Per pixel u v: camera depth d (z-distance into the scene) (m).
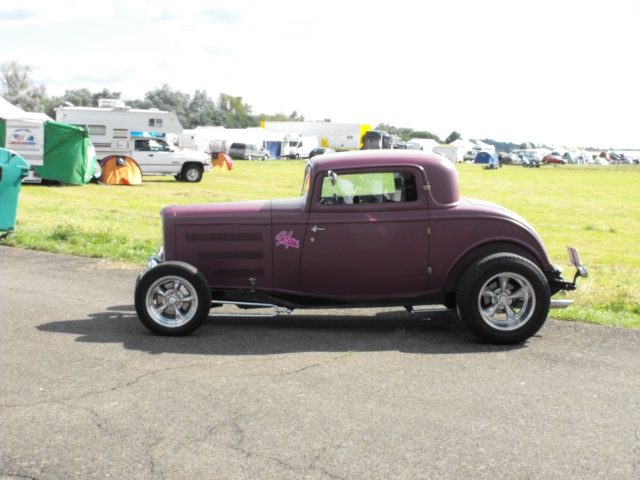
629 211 25.00
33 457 4.11
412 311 6.89
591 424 4.63
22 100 99.75
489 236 6.61
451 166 6.71
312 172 6.75
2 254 11.15
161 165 30.80
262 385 5.34
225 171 43.03
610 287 9.39
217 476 3.89
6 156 11.80
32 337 6.66
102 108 32.19
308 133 77.56
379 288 6.75
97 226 14.26
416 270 6.68
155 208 19.36
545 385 5.37
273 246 6.82
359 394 5.15
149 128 32.34
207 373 5.62
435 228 6.61
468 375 5.59
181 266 6.65
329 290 6.83
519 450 4.23
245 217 6.85
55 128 25.14
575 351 6.29
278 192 26.84
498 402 5.00
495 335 6.40
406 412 4.80
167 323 6.72
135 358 6.02
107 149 31.84
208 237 6.90
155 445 4.28
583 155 97.44
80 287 8.96
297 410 4.84
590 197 31.78
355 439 4.37
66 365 5.81
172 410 4.83
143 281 6.65
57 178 25.41
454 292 6.77
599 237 17.02
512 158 82.88
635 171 70.88
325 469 3.98
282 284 6.88
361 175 6.66
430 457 4.13
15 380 5.43
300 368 5.75
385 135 77.25
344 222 6.66
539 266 6.70
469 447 4.27
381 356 6.10
